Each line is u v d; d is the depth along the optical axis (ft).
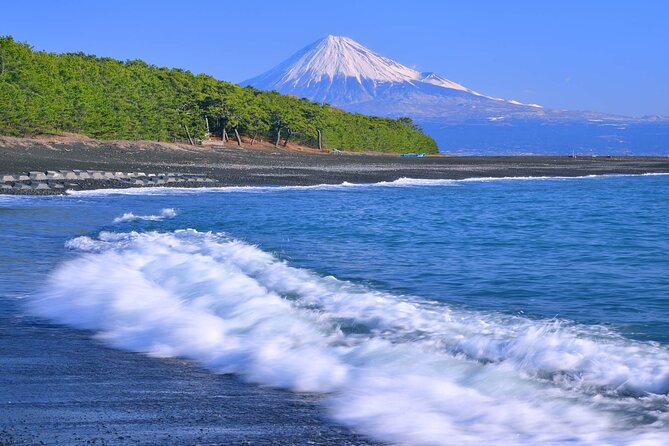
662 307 39.86
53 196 125.39
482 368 26.04
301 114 500.74
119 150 257.55
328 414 21.79
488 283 48.03
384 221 94.38
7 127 254.88
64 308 38.29
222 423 21.02
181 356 29.04
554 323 34.88
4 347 30.55
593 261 59.67
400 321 34.06
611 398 22.65
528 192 173.37
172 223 84.99
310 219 93.56
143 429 20.47
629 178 266.98
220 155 286.46
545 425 20.38
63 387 24.79
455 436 19.72
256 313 35.83
